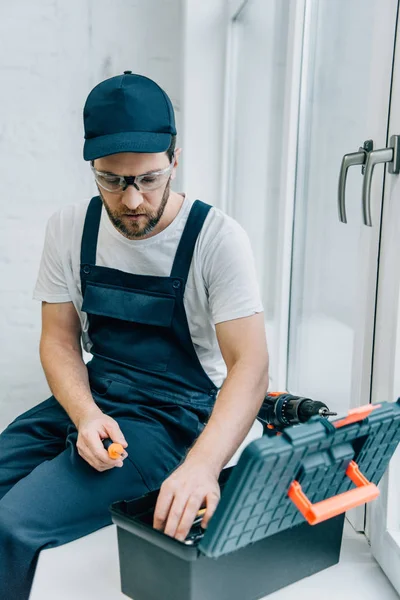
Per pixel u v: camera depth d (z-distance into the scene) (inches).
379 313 44.8
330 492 36.1
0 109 93.8
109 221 56.3
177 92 95.3
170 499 39.6
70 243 58.6
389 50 42.0
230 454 44.6
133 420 54.4
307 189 65.8
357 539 47.9
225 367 60.0
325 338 60.8
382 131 43.1
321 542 40.8
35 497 48.2
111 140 45.9
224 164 93.7
